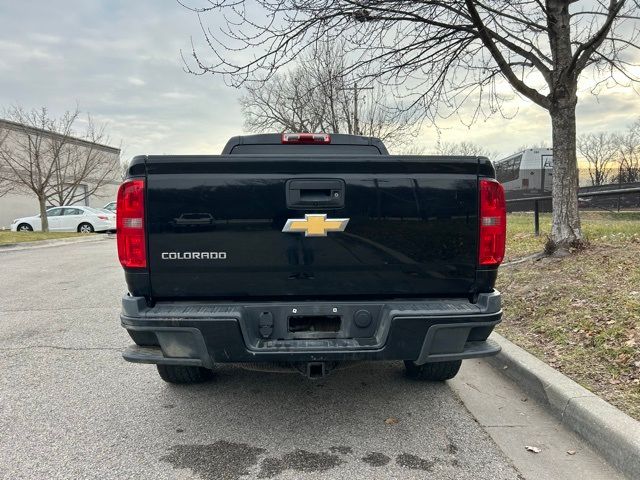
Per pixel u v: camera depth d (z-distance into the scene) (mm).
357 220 2918
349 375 4332
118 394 3943
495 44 6641
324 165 2891
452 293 3023
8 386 4109
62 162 30422
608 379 3561
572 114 6902
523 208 23078
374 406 3684
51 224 25484
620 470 2744
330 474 2777
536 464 2854
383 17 6250
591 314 4773
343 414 3555
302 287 2938
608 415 2982
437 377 4027
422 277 2975
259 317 2893
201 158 2844
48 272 10938
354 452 3020
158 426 3381
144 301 2891
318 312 2916
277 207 2883
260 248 2895
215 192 2859
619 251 6582
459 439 3164
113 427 3367
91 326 6074
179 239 2863
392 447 3076
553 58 6832
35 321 6336
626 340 4059
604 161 44594
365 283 2959
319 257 2916
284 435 3246
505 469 2805
